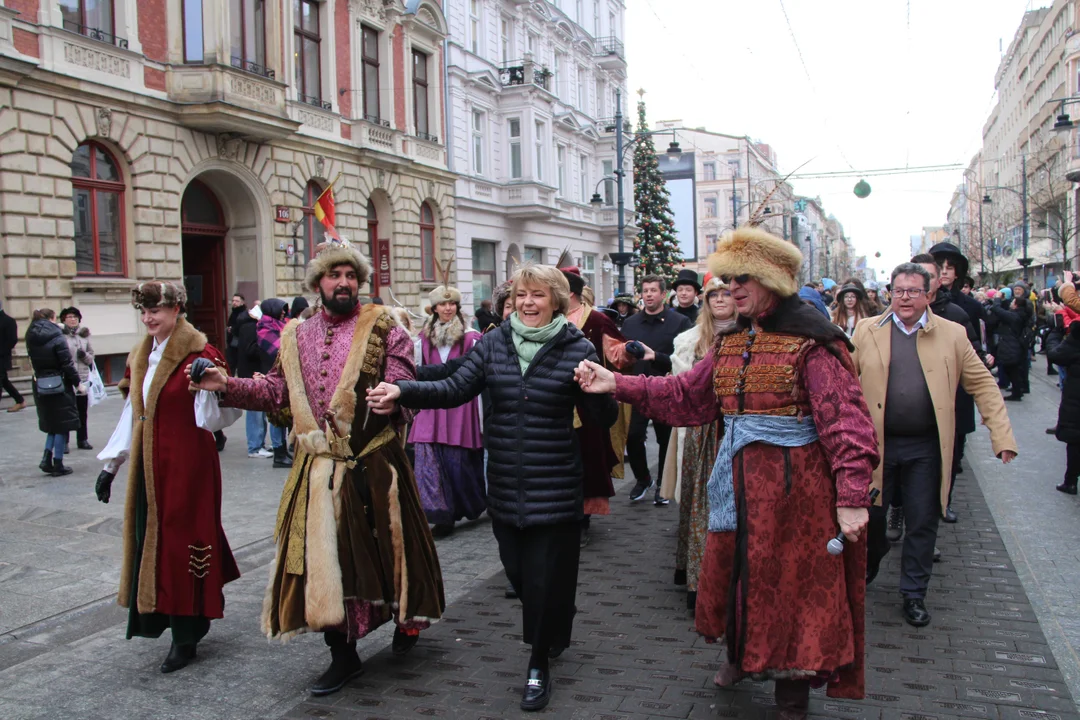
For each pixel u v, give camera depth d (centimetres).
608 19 3834
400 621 361
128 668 381
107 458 383
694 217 4147
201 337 389
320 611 333
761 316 307
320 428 353
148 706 342
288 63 1869
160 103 1554
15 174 1316
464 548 581
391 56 2252
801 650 289
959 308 613
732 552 314
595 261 3662
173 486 373
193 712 336
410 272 2334
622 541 594
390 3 2225
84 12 1441
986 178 7938
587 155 3556
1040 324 2106
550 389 347
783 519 296
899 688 347
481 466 620
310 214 1980
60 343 812
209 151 1670
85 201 1457
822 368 294
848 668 298
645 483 735
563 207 3272
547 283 353
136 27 1524
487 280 2855
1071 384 702
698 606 322
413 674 371
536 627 343
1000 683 351
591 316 593
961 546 564
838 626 291
